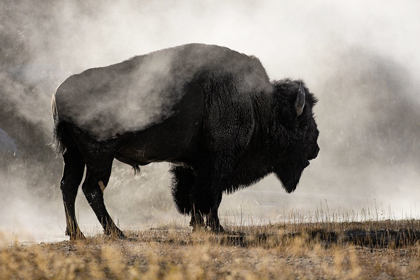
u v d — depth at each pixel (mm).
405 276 19094
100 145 27391
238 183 33656
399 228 30016
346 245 24844
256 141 32906
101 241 25859
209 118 30281
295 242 24359
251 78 31844
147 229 33594
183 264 20406
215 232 29922
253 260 21438
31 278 18656
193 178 33375
